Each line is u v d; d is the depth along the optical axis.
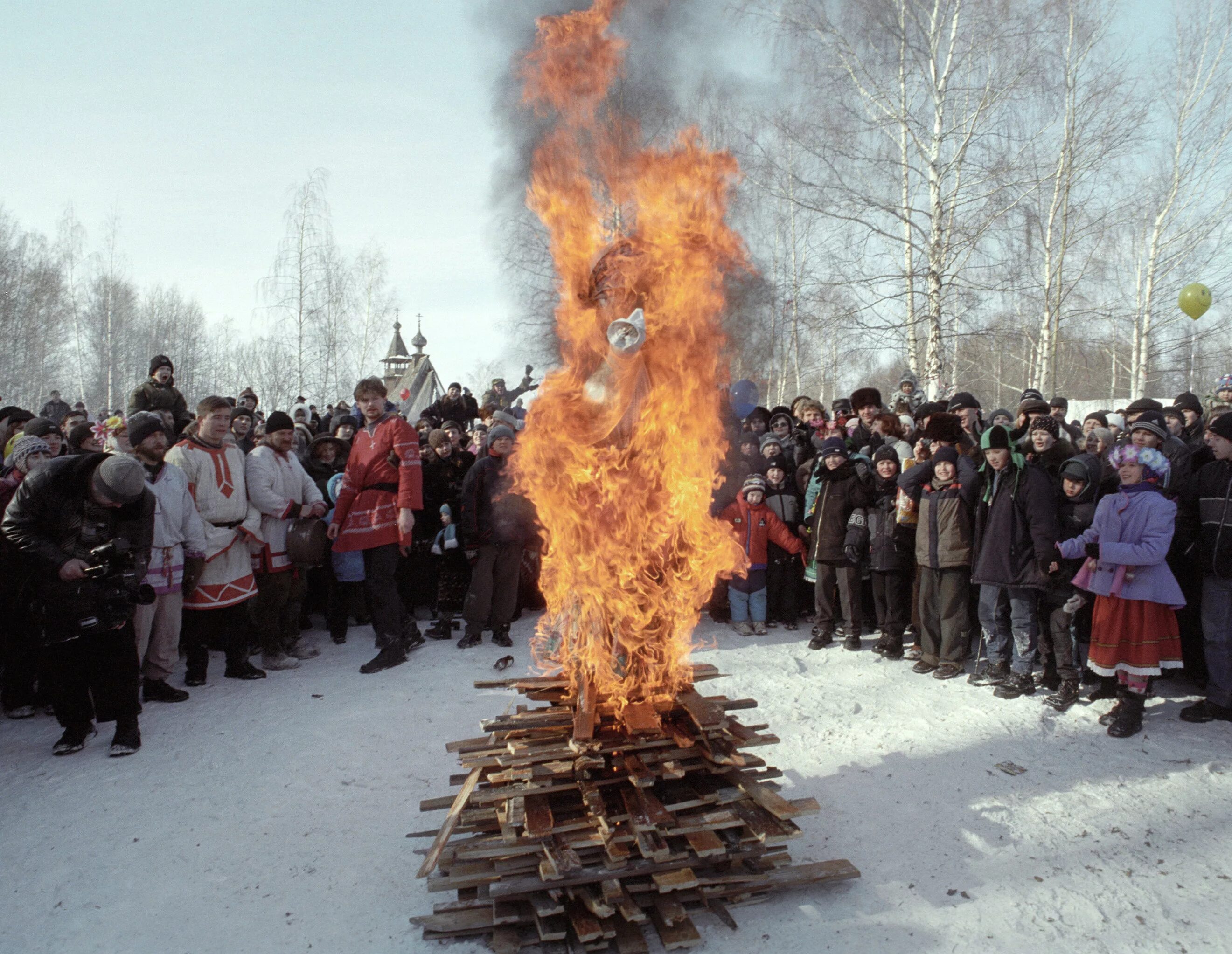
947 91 13.22
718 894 2.77
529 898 2.65
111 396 33.69
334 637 6.55
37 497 4.04
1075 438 7.30
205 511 5.28
